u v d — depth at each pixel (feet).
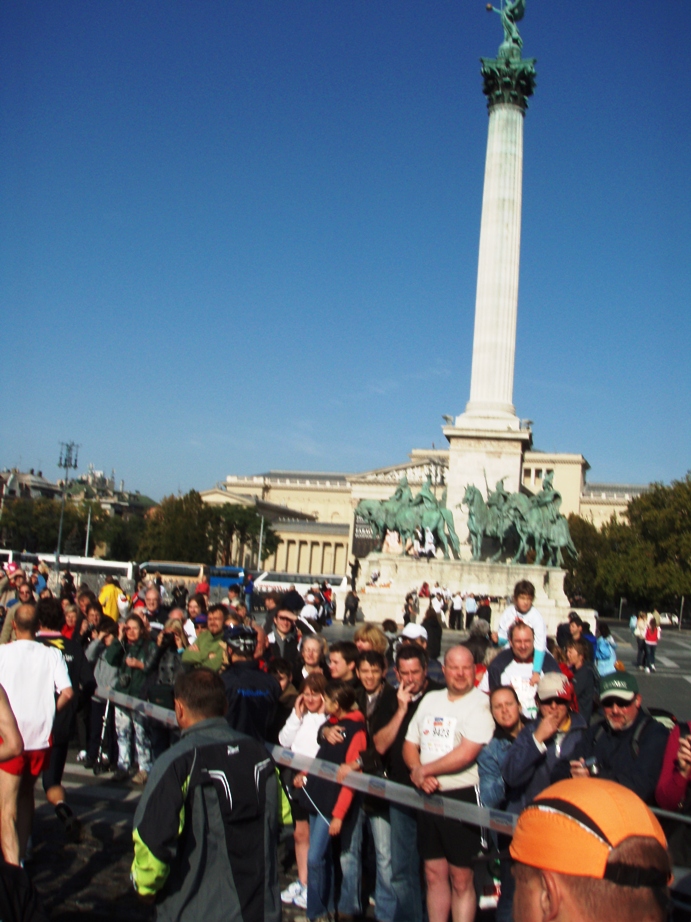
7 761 32.04
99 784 51.62
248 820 23.52
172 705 49.67
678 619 376.07
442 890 30.27
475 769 31.12
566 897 9.85
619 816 10.20
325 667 43.86
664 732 27.86
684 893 24.71
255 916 23.00
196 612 68.74
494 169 229.66
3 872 15.67
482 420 225.15
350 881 33.99
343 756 33.01
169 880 22.75
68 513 540.52
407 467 572.51
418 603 185.57
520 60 231.30
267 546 547.90
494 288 226.99
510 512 204.13
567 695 29.25
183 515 469.16
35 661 35.17
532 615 49.01
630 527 371.56
